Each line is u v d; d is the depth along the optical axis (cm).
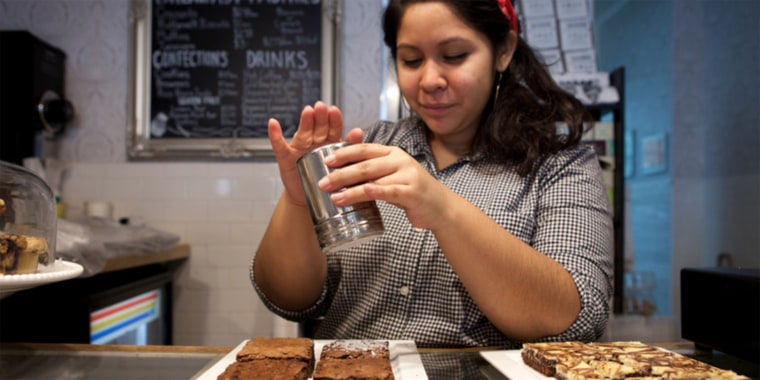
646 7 297
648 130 295
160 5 259
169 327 248
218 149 257
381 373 71
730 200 263
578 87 227
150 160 259
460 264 85
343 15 262
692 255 277
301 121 86
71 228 175
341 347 85
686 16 279
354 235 71
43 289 171
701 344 91
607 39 323
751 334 82
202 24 259
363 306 110
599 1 321
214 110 258
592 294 92
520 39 123
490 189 111
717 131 271
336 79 257
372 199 73
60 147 259
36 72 233
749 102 253
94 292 178
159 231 234
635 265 298
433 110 107
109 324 188
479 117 121
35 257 83
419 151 122
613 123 230
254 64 258
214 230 258
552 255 96
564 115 116
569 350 80
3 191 86
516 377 75
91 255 168
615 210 228
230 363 79
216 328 257
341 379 70
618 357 78
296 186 95
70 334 170
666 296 280
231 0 259
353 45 261
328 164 74
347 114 260
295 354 78
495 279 84
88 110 259
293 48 258
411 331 104
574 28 241
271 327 256
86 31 260
